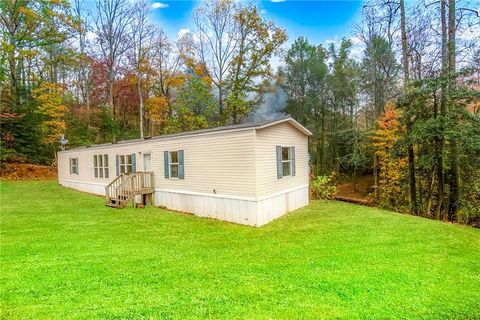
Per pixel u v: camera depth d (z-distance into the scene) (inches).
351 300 161.0
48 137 922.7
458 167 469.4
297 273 198.4
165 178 458.3
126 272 198.8
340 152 916.0
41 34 864.3
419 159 483.8
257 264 215.9
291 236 297.1
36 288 173.0
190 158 414.0
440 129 432.8
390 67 688.4
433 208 509.4
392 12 593.9
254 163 339.6
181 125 971.3
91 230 316.5
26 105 890.7
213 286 177.6
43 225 336.8
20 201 505.7
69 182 717.9
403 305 156.4
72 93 1101.7
